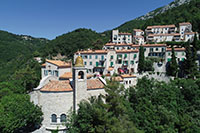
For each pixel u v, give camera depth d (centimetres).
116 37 9981
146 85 4544
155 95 3944
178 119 3344
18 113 2217
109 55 6066
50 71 4550
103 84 2886
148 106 3475
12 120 2141
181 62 5922
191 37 8400
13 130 2197
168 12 13100
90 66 6034
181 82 4631
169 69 5553
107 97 2253
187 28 9600
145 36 10156
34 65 8144
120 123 2017
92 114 2173
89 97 2634
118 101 2150
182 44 7181
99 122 2150
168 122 2980
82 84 2497
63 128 2447
